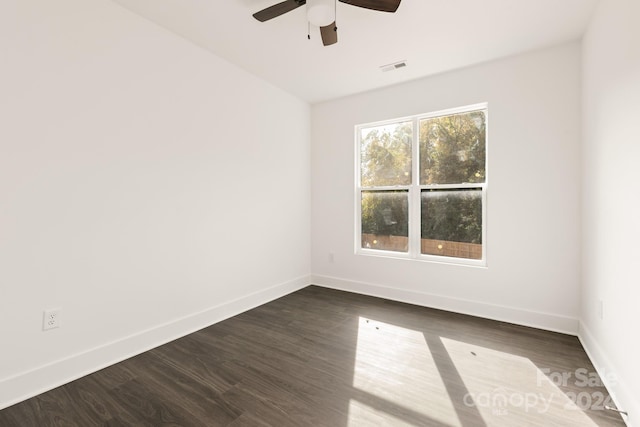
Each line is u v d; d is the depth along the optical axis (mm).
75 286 1980
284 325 2846
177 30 2498
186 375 2012
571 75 2643
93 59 2043
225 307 3020
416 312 3182
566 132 2666
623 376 1663
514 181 2891
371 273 3793
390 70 3188
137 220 2309
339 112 4020
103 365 2107
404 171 3621
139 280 2330
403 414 1633
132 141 2268
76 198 1976
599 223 2090
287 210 3855
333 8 1900
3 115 1678
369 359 2221
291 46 2732
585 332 2404
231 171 3078
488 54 2850
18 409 1669
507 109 2914
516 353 2303
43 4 1820
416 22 2354
